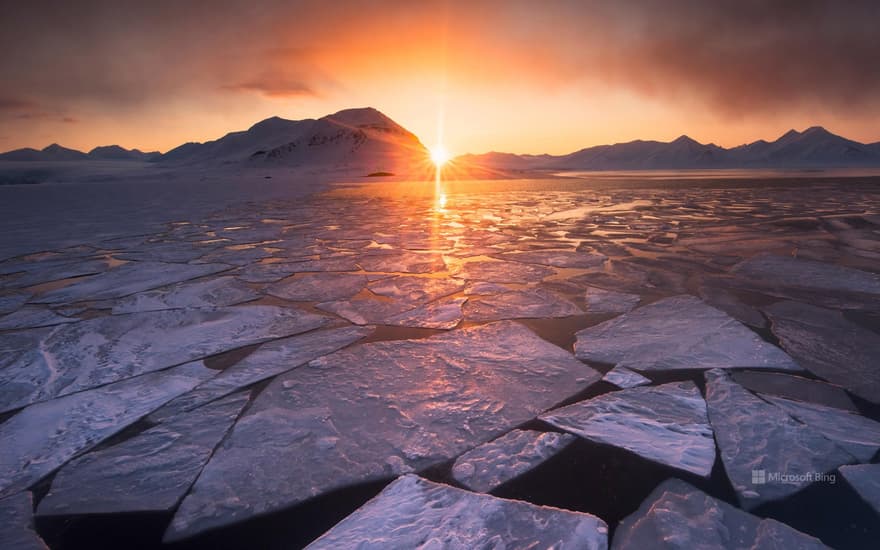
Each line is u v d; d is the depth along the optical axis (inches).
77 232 291.4
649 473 57.6
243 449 65.2
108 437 69.3
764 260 176.1
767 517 49.9
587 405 74.5
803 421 68.1
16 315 129.3
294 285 157.2
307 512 52.9
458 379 85.0
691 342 99.1
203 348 103.3
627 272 164.7
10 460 64.0
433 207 430.6
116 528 51.2
